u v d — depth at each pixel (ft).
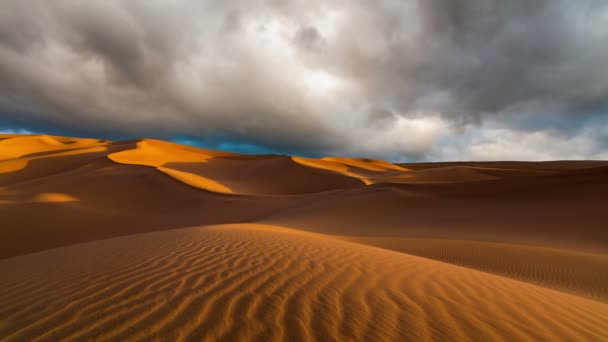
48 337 8.48
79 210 73.10
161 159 206.28
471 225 59.67
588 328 11.43
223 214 80.18
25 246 49.03
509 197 78.69
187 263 15.66
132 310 10.05
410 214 72.08
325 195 99.35
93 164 140.15
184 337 8.55
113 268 14.71
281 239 24.03
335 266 16.47
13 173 152.76
